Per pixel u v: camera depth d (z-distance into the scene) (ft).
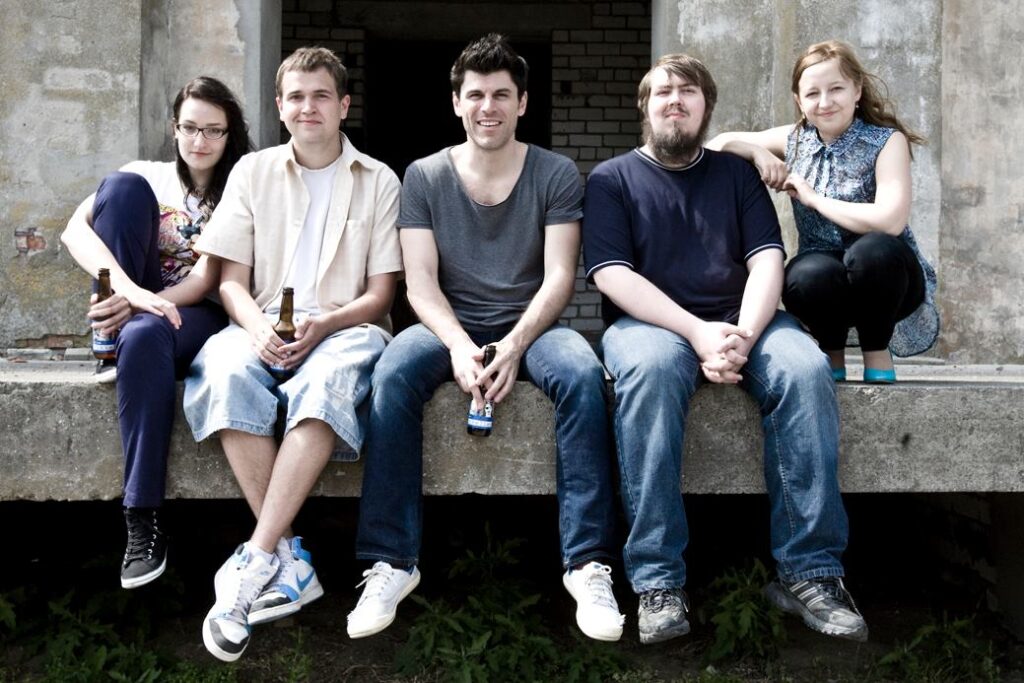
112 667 9.97
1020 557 11.27
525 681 9.87
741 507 13.97
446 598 11.49
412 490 8.73
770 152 10.61
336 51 23.52
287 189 9.63
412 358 8.81
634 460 8.52
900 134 10.11
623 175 9.71
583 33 23.95
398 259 9.72
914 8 14.08
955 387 9.57
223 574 8.36
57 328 13.84
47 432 9.25
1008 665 10.90
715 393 9.26
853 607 8.45
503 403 9.18
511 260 9.63
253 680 9.93
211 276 9.72
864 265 9.43
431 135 27.43
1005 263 14.40
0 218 13.71
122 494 9.29
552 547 12.91
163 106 13.99
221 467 9.10
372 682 9.96
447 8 23.67
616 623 8.16
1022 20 14.34
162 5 13.88
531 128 26.63
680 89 9.29
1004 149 14.37
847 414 9.50
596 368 8.77
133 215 9.36
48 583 11.28
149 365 8.70
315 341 8.97
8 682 9.70
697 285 9.46
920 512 13.76
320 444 8.51
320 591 8.82
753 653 10.65
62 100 13.65
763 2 14.06
